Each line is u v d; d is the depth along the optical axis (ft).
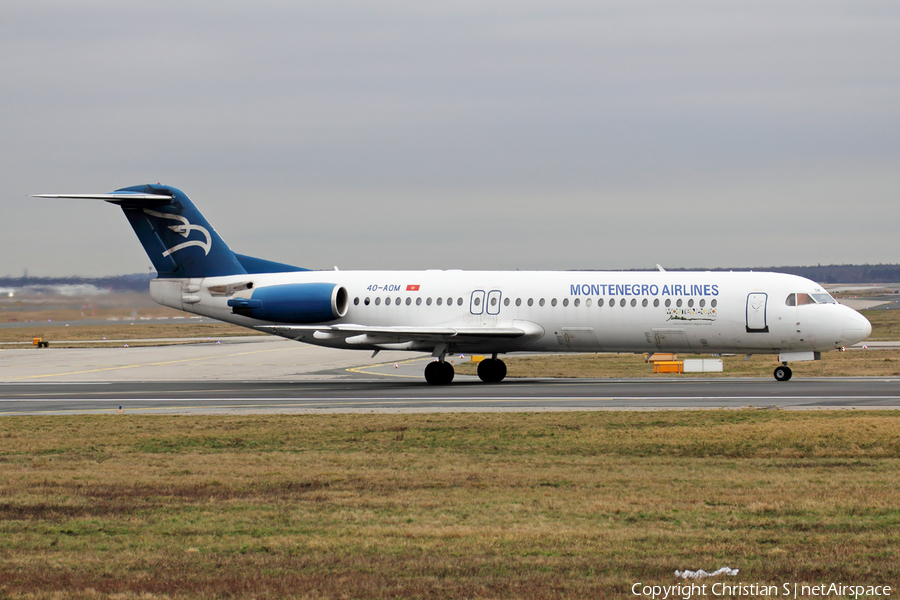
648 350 469.16
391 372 591.78
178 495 194.90
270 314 499.10
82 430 304.50
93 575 136.26
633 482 205.16
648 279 464.24
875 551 145.59
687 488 197.57
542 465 229.86
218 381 529.86
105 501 189.06
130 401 406.41
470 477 212.64
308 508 180.96
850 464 228.22
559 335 472.03
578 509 177.68
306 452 254.88
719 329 449.48
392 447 261.65
